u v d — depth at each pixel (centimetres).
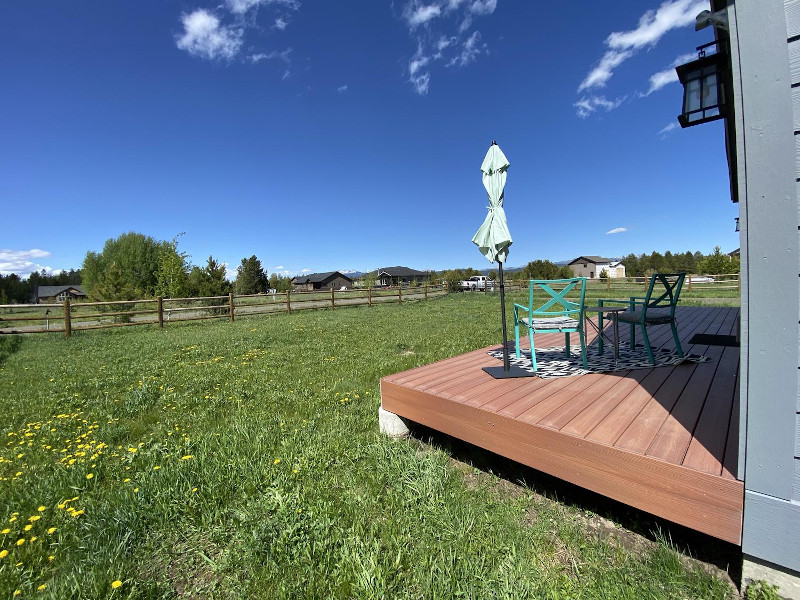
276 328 947
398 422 291
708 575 150
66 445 297
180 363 576
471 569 157
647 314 317
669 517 147
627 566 158
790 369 118
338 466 246
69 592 150
